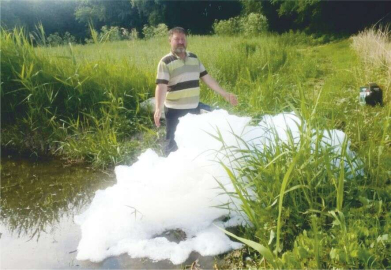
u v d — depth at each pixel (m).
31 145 5.96
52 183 4.85
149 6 36.91
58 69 6.75
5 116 6.42
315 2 22.86
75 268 3.17
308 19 24.84
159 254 3.25
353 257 2.76
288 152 3.50
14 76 6.52
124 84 6.90
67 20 36.72
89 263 3.22
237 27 24.70
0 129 6.23
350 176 3.73
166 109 5.06
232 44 14.00
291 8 24.52
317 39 20.64
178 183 3.83
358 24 22.22
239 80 8.93
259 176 3.44
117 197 3.99
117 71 7.18
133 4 36.88
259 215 3.30
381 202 3.25
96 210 3.97
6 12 30.19
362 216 3.19
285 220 3.28
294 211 3.32
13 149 5.95
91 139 5.70
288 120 4.38
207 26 37.53
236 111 6.12
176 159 4.02
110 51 10.94
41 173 5.14
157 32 22.77
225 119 4.11
